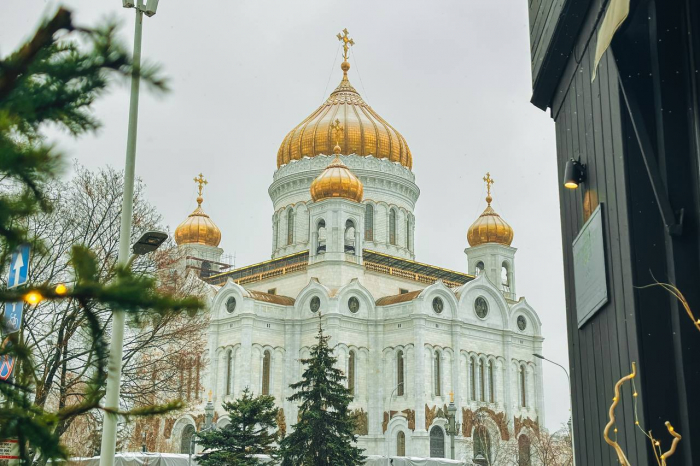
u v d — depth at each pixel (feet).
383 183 362.12
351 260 322.96
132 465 203.00
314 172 359.87
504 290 376.48
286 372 310.24
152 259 156.76
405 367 305.94
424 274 361.10
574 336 71.87
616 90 56.24
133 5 84.02
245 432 195.00
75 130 25.12
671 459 49.98
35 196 24.08
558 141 77.97
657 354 51.55
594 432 64.08
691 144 52.08
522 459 300.20
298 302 315.99
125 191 78.23
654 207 53.88
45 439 24.70
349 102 380.78
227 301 316.60
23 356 26.25
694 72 51.31
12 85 23.98
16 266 50.88
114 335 69.15
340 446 195.31
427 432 295.28
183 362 163.12
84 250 24.27
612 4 51.49
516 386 333.42
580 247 67.00
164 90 25.09
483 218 379.96
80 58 24.45
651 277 52.70
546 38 73.20
